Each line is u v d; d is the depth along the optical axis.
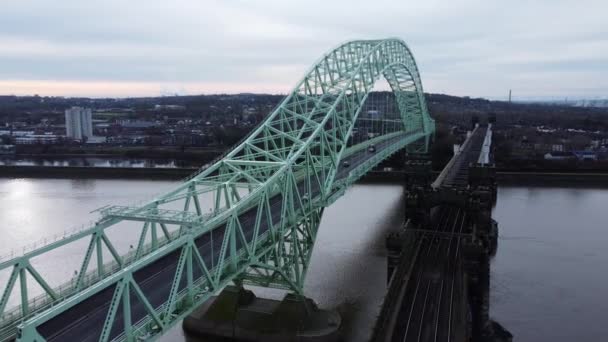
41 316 23.86
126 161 181.38
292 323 50.09
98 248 37.22
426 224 74.00
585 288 62.53
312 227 57.97
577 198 116.44
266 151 56.97
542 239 82.00
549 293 61.12
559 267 69.44
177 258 43.03
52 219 94.06
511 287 62.81
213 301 52.72
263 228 50.44
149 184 134.88
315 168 57.81
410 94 141.75
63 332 30.05
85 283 36.03
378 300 57.97
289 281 49.69
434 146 162.50
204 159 175.62
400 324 44.59
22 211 100.62
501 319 54.72
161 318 32.31
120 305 33.69
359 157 94.31
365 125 173.75
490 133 167.00
